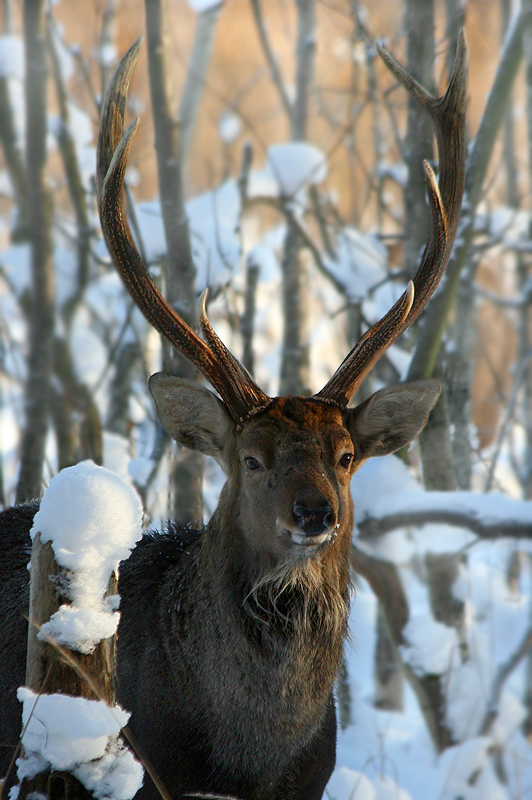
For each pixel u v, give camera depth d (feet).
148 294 30.35
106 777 22.81
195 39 83.25
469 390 51.62
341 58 88.99
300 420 29.01
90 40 74.02
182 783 28.43
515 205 78.28
